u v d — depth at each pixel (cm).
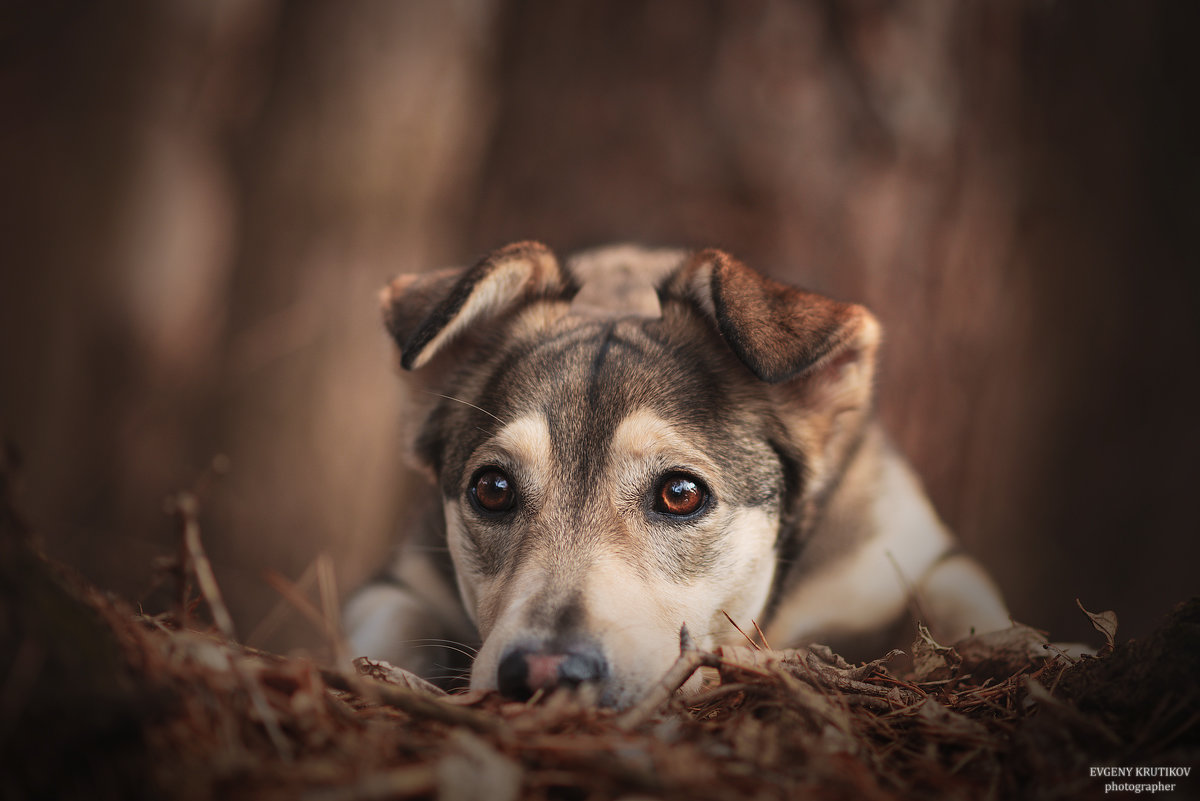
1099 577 609
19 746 144
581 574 261
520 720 192
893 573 362
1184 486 627
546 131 559
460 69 842
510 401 307
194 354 920
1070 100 583
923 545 376
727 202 518
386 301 355
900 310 513
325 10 824
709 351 321
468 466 310
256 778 155
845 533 357
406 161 823
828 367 328
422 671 344
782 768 175
